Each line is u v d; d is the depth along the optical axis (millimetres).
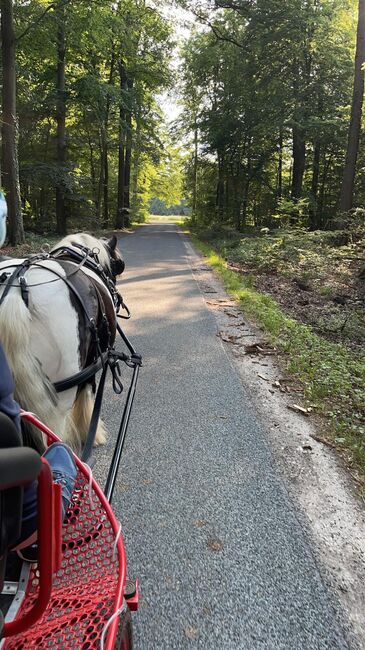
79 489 2246
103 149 30875
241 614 2533
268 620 2504
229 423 4711
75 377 3033
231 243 23875
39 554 1594
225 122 31797
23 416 2154
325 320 10047
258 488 3648
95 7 17266
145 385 5648
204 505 3418
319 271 14562
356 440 4434
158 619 2479
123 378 5848
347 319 9789
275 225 33250
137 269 14914
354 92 19031
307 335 8086
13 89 15133
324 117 25984
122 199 36000
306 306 11453
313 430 4660
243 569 2836
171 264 16406
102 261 4242
